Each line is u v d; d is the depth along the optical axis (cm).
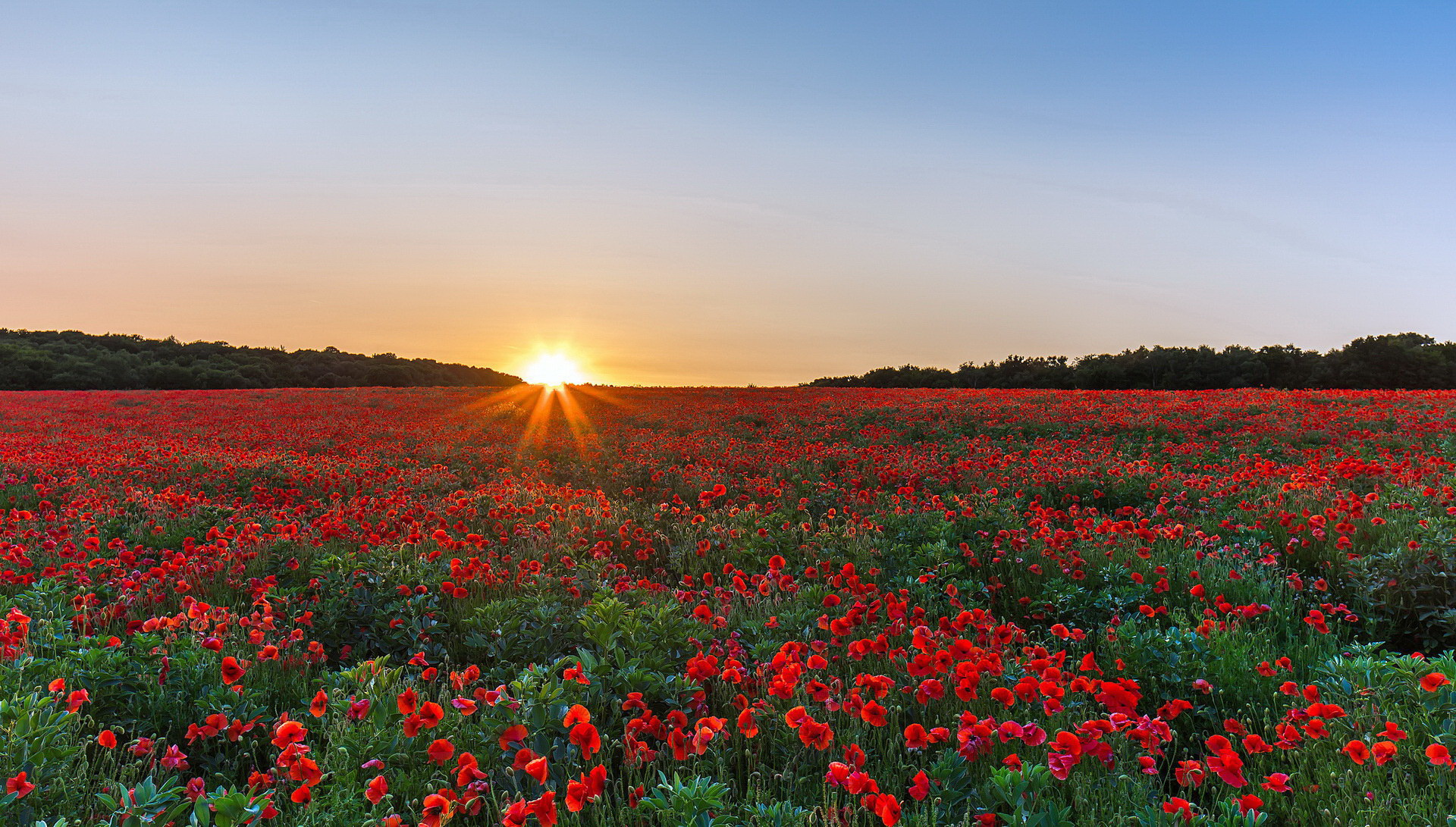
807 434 2067
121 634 548
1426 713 370
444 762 350
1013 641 541
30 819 286
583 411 2925
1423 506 794
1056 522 978
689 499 1249
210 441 2094
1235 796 329
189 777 375
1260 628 571
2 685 377
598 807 316
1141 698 450
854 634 553
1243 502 886
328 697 416
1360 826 306
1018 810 294
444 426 2512
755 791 341
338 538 829
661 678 428
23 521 905
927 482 1248
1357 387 5331
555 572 739
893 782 359
